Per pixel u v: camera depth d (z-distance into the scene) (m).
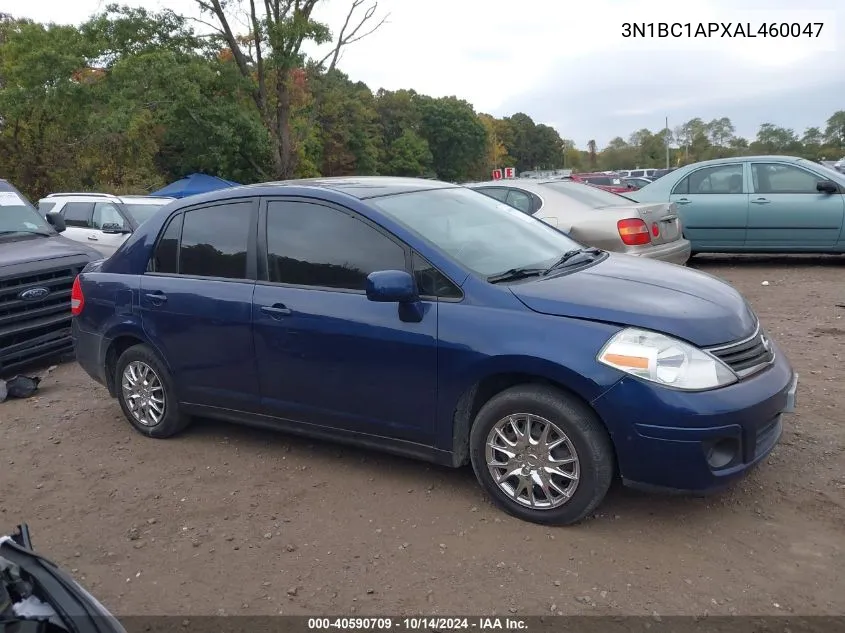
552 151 125.81
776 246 10.75
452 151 88.62
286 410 4.46
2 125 27.41
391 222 4.08
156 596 3.31
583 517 3.62
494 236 4.40
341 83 60.97
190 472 4.61
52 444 5.22
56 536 3.90
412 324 3.87
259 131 29.31
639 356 3.38
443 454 3.95
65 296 7.21
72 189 28.19
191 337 4.77
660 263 4.54
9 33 28.31
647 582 3.21
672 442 3.35
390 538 3.68
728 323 3.63
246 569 3.49
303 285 4.32
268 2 28.19
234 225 4.66
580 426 3.50
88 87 26.77
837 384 5.55
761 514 3.73
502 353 3.60
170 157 35.72
